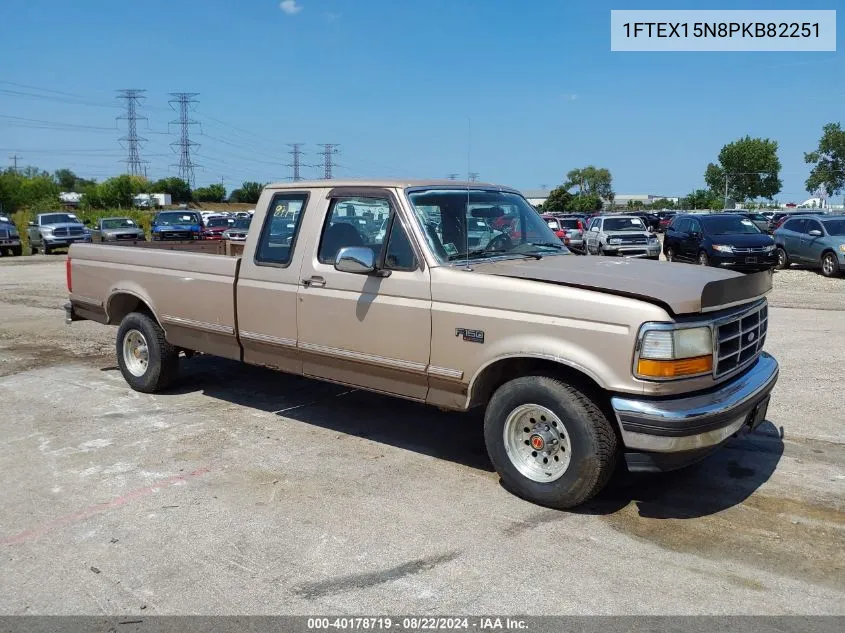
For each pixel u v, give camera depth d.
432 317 4.66
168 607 3.36
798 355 8.41
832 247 17.50
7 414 6.40
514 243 5.44
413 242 4.80
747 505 4.40
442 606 3.34
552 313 4.16
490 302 4.41
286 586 3.53
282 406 6.59
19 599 3.45
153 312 6.68
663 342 3.86
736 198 84.62
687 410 3.89
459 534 4.05
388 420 6.17
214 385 7.34
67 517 4.31
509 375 4.66
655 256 22.41
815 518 4.22
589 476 4.14
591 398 4.15
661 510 4.35
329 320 5.23
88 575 3.65
